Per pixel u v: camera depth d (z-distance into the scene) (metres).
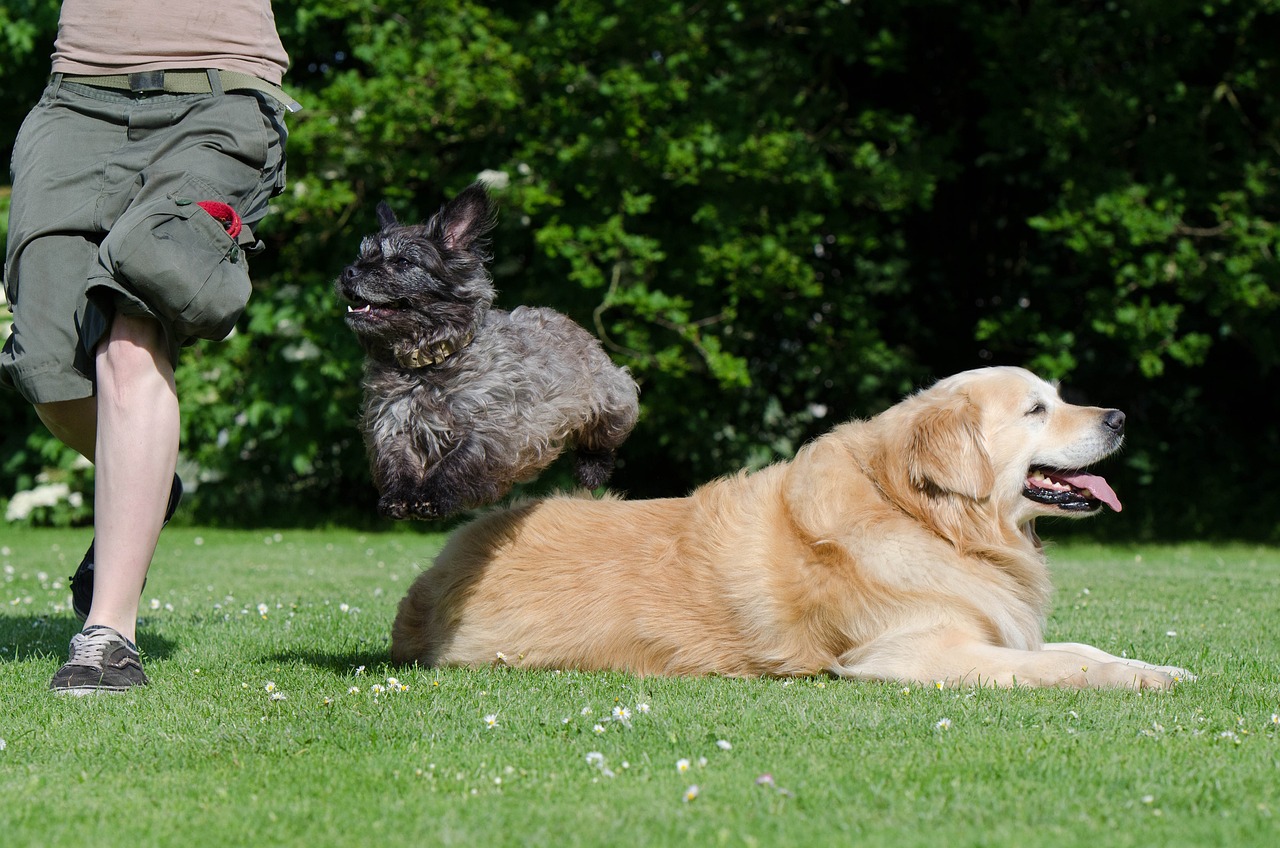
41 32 15.20
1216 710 4.29
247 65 5.13
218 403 16.03
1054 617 7.74
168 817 3.06
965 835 2.84
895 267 16.64
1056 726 3.96
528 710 4.25
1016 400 5.36
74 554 13.11
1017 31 15.20
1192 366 17.17
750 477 5.48
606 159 14.47
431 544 14.83
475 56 14.45
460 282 5.30
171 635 6.54
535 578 5.30
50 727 4.04
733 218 15.12
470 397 5.02
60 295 4.85
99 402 4.84
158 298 4.63
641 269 14.68
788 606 5.02
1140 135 15.78
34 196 4.88
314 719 4.13
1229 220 15.10
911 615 4.95
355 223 15.70
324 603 8.33
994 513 5.26
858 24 16.48
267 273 16.61
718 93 15.28
